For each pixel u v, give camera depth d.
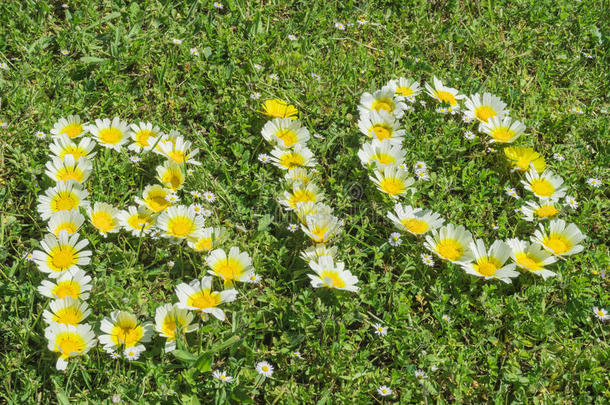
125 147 1.56
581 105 1.73
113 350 1.35
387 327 1.42
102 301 1.40
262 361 1.38
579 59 1.78
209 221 1.49
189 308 1.37
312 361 1.40
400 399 1.37
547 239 1.50
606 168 1.63
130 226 1.45
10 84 1.59
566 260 1.49
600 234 1.56
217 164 1.55
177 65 1.66
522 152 1.60
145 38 1.67
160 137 1.52
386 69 1.70
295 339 1.39
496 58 1.78
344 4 1.80
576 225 1.55
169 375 1.36
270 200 1.53
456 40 1.78
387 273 1.45
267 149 1.58
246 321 1.39
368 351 1.39
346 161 1.57
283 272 1.47
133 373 1.37
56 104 1.59
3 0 1.67
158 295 1.43
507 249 1.47
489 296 1.45
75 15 1.66
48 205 1.45
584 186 1.60
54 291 1.38
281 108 1.59
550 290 1.47
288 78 1.67
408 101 1.66
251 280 1.42
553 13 1.87
